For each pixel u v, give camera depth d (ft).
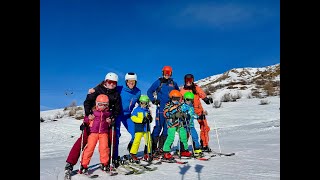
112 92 19.44
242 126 58.29
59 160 26.61
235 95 119.14
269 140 30.81
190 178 15.19
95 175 16.57
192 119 22.88
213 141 35.09
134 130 21.09
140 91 22.38
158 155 22.38
